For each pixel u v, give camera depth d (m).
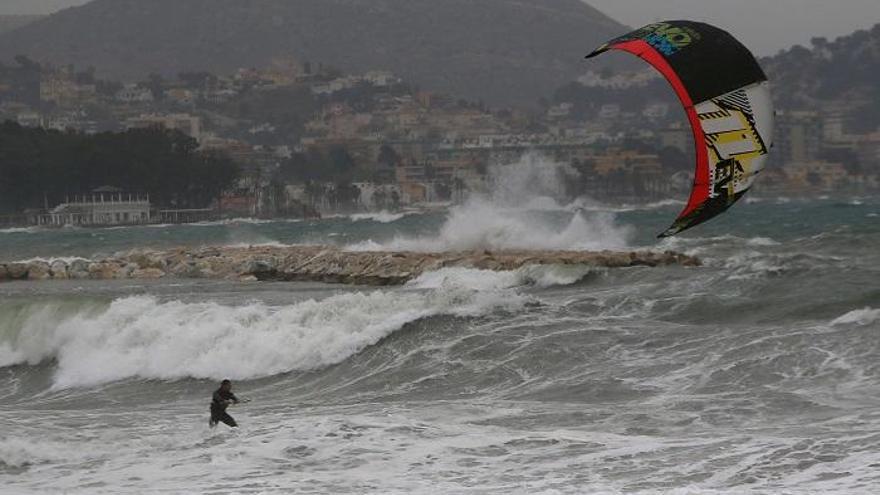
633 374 105.81
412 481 75.44
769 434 83.00
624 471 75.31
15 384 139.75
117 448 89.69
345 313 131.75
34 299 153.75
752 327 117.50
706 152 61.72
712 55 62.09
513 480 74.56
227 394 95.69
